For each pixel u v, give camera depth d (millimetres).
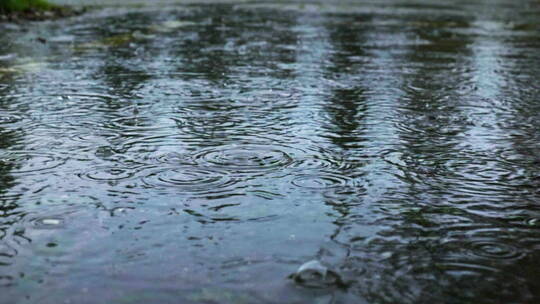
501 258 2182
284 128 3982
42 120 4094
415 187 2904
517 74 6527
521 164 3322
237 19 12492
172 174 2986
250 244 2232
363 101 4945
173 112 4387
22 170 3025
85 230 2322
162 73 6164
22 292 1865
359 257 2156
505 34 10875
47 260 2078
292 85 5605
